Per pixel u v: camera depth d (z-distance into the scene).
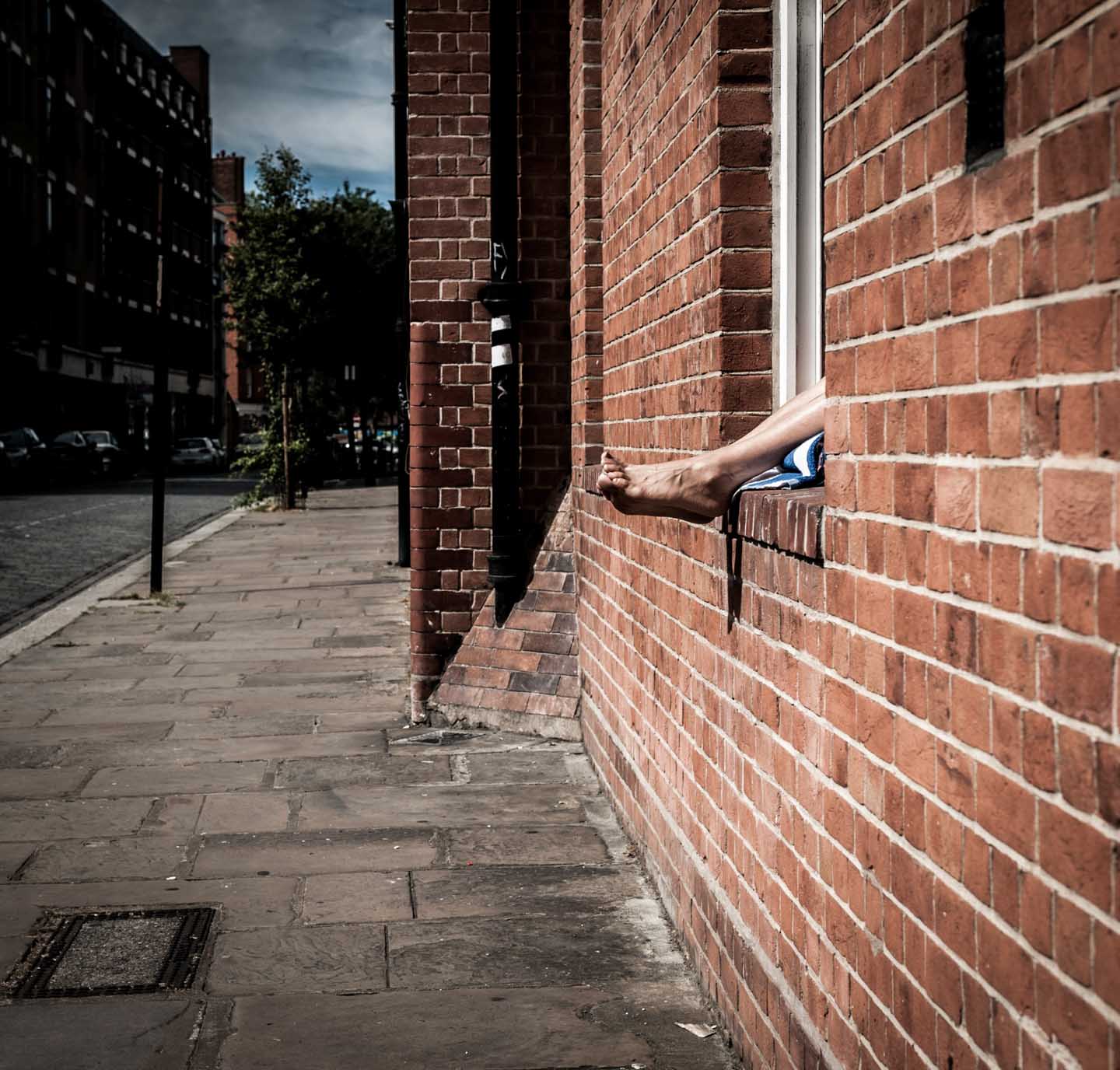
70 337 53.25
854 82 2.32
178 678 8.37
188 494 34.16
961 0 1.89
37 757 6.34
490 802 5.52
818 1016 2.62
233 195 94.56
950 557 1.94
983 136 1.82
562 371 7.06
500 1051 3.31
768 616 2.97
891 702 2.19
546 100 6.95
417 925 4.16
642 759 4.69
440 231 7.01
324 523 22.00
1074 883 1.59
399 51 14.06
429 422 7.06
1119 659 1.49
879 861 2.26
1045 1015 1.67
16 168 46.44
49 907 4.32
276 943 4.02
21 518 24.22
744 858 3.23
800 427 3.09
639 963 3.87
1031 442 1.68
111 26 58.44
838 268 2.42
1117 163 1.48
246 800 5.57
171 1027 3.44
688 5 3.77
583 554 6.35
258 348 25.62
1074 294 1.58
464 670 6.96
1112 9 1.49
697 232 3.67
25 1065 3.24
